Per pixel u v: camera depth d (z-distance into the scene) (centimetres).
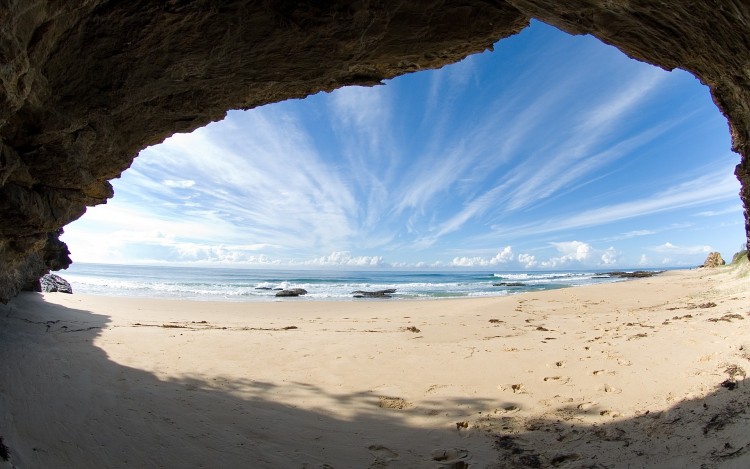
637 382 482
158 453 369
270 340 797
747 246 665
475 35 518
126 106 484
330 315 1415
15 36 269
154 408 448
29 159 446
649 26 377
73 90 425
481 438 401
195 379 555
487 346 716
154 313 1330
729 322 681
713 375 450
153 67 450
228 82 521
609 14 389
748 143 457
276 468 356
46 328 803
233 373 591
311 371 607
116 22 386
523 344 715
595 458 341
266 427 427
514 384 525
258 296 2748
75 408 423
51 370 516
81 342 707
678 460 307
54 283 1756
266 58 492
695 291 1523
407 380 561
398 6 461
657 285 1867
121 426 403
